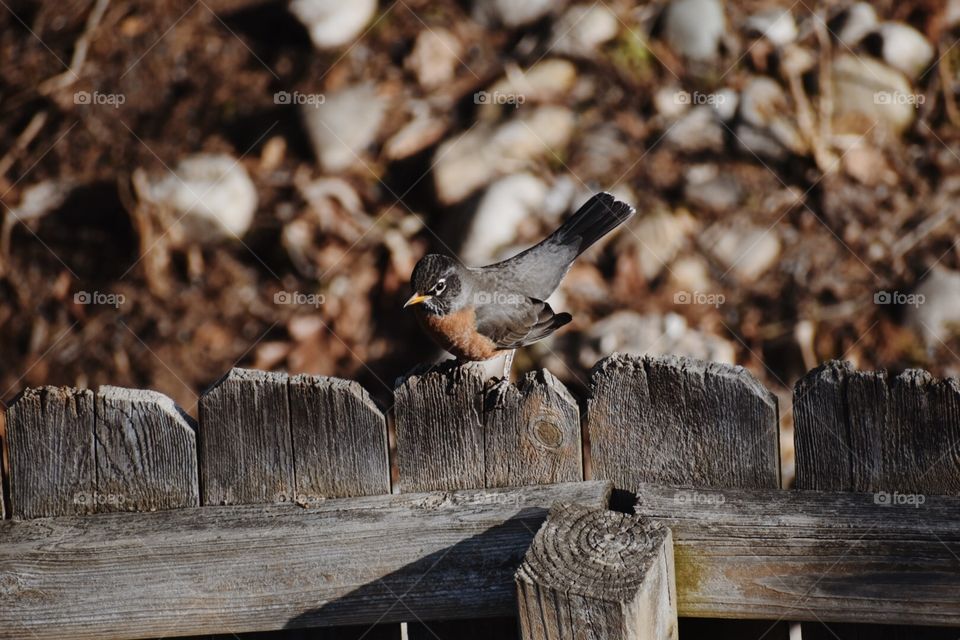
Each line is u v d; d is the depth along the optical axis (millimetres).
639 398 5242
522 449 5359
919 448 4996
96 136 13602
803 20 13484
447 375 5344
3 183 13359
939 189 12117
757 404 5109
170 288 12461
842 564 5090
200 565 5449
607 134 12648
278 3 14352
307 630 5676
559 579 4656
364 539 5375
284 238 12438
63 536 5445
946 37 13211
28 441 5457
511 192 11977
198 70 14078
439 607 5395
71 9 15016
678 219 12023
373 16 14148
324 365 11625
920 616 5051
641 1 13930
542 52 13461
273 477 5465
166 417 5414
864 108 12609
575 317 11352
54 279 12664
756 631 5438
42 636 5543
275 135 13266
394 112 13180
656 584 4836
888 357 10906
